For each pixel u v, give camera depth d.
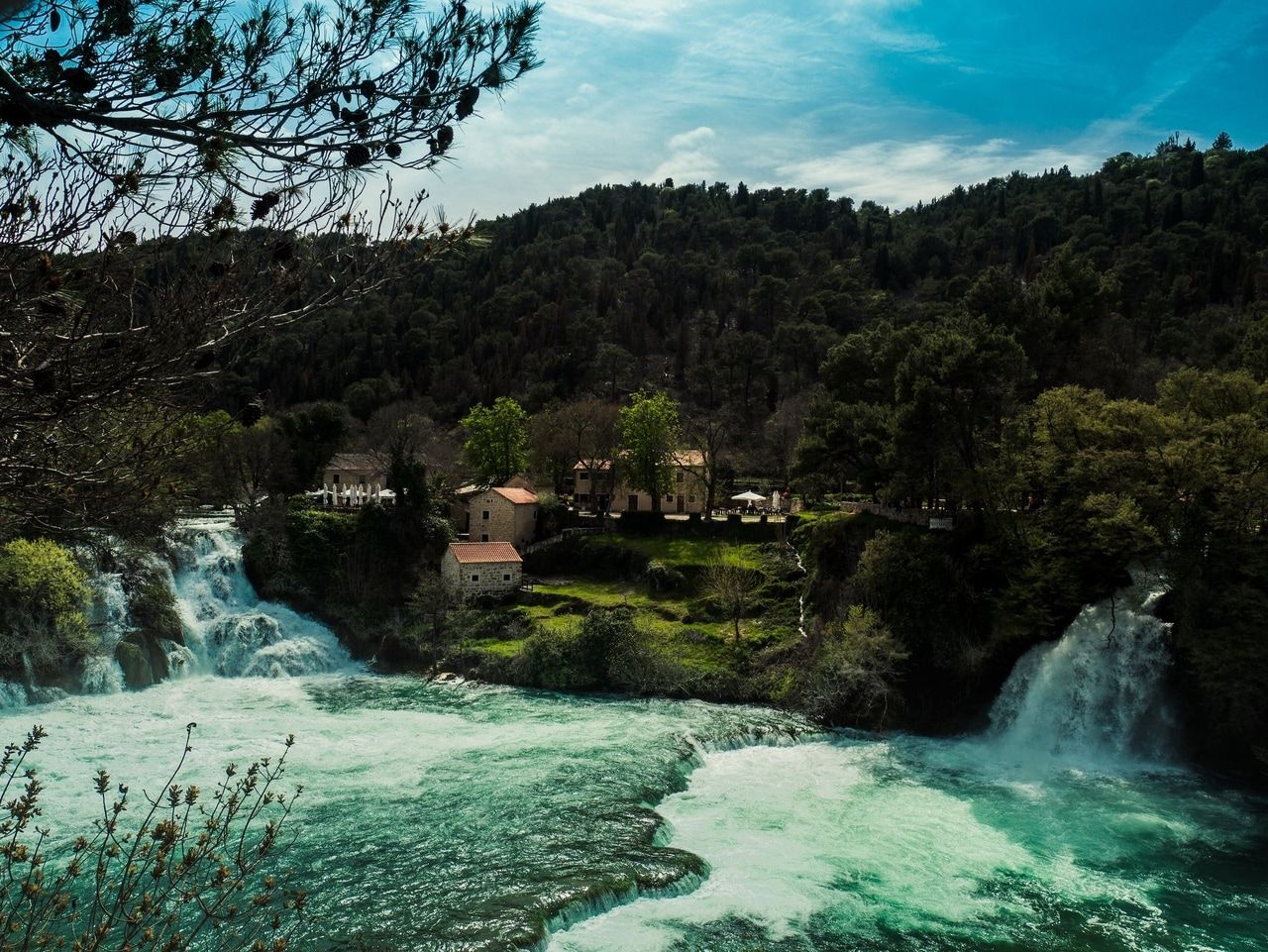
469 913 34.03
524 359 191.75
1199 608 54.78
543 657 70.81
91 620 68.38
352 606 82.81
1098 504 58.44
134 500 12.04
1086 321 92.25
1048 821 46.06
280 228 10.28
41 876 11.57
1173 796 49.72
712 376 171.62
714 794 49.12
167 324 9.86
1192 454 56.84
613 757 52.69
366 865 38.19
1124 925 36.19
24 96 8.43
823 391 104.38
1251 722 52.84
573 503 116.44
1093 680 58.25
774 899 37.44
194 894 12.30
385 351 188.75
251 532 85.38
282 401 166.88
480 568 85.62
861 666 62.72
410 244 11.34
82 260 9.84
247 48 9.44
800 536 88.56
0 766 11.95
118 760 50.31
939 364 73.00
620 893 36.66
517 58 10.12
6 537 11.65
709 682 68.06
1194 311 161.88
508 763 51.56
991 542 66.62
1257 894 38.81
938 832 44.56
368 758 52.38
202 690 67.81
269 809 43.94
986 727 61.06
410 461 93.06
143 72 9.26
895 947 34.25
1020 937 35.12
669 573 85.75
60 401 9.56
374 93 9.81
